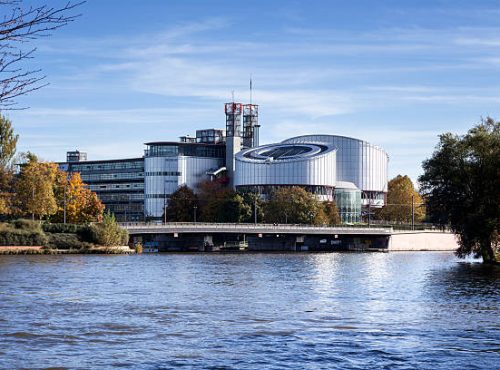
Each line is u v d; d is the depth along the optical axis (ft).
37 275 291.58
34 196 487.20
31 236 453.99
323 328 165.78
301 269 364.58
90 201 572.51
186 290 244.83
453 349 143.13
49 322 169.27
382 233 645.51
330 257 508.53
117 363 128.36
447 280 298.97
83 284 258.16
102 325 166.30
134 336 153.38
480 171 359.46
